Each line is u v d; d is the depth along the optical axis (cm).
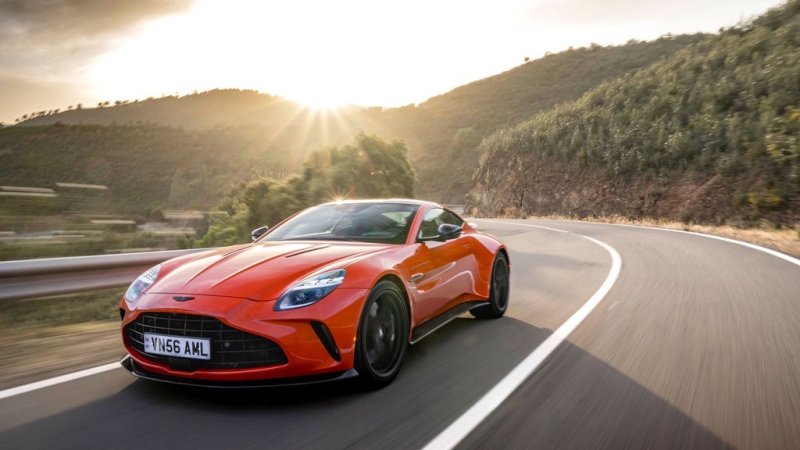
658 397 307
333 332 296
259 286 304
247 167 9081
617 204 2614
